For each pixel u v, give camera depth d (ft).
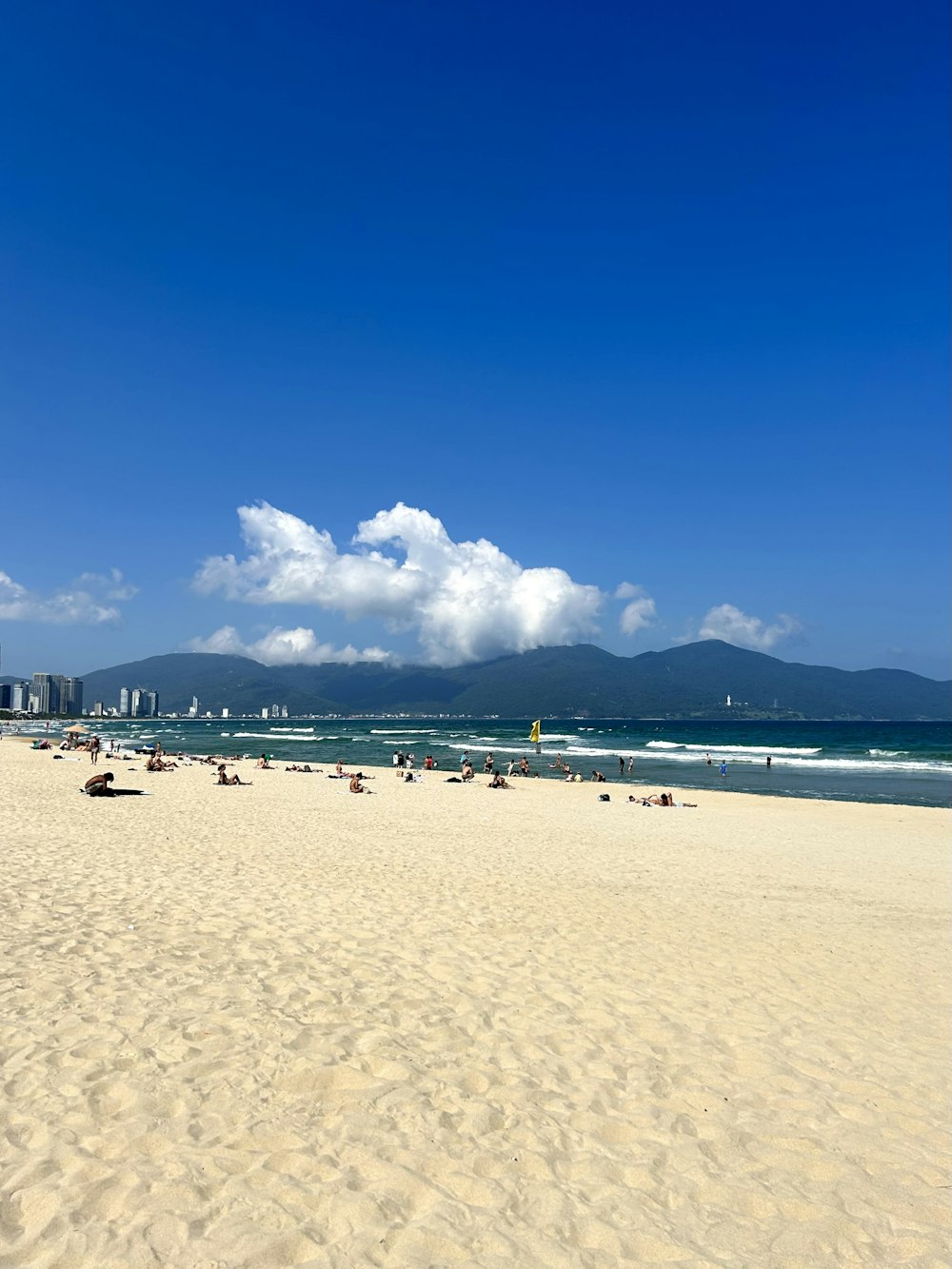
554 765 176.24
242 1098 15.65
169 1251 11.17
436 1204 12.83
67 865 38.06
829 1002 24.25
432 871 43.27
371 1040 18.94
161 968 22.89
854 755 223.51
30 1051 16.84
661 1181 14.11
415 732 474.08
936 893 44.98
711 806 96.73
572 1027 20.85
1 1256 10.82
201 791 88.28
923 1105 17.78
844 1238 12.87
